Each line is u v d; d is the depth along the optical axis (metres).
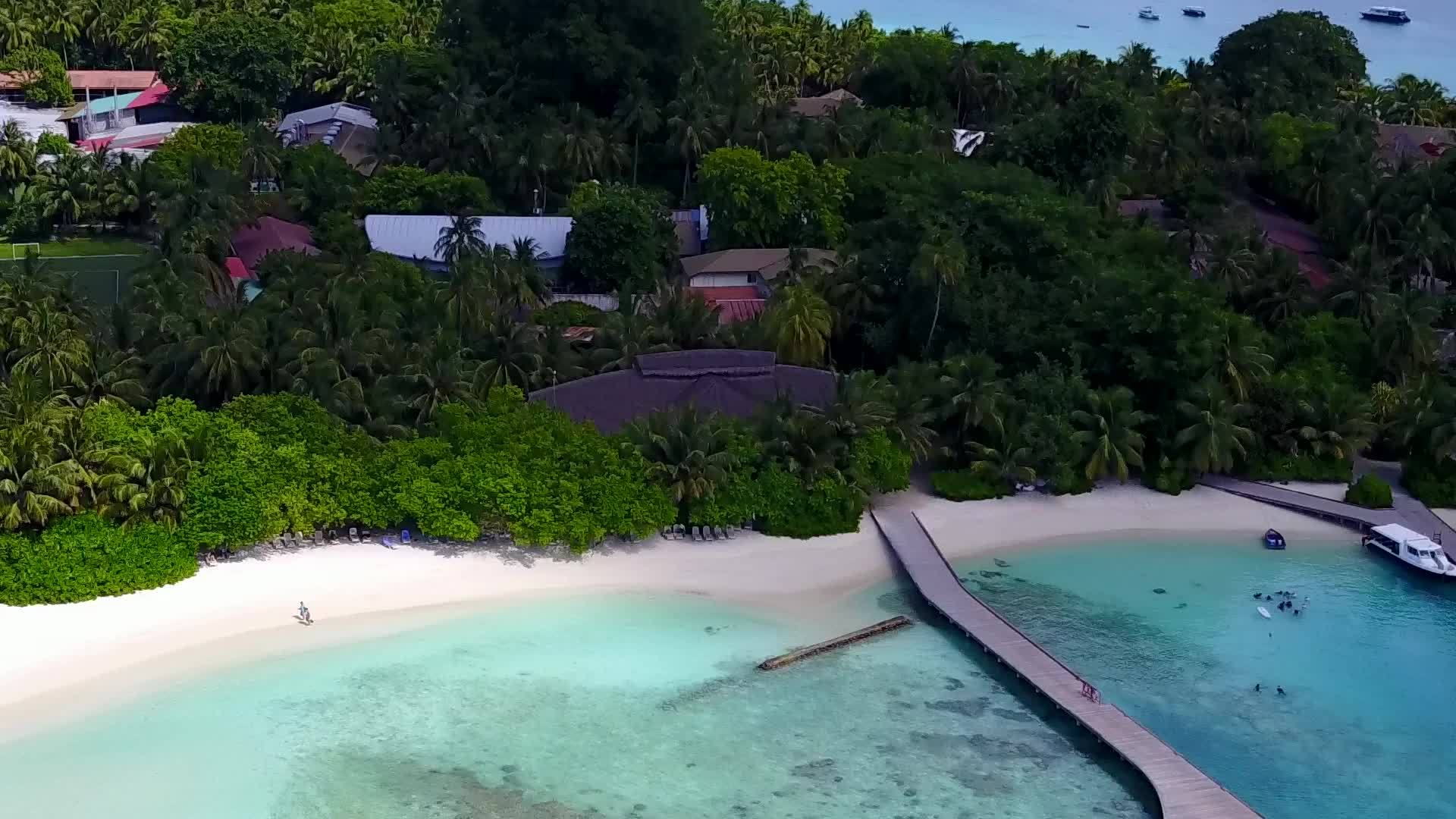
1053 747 61.50
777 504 81.00
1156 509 88.94
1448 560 81.38
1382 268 109.06
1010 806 56.88
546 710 62.44
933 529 83.94
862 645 70.25
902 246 101.06
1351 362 100.75
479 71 149.12
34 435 69.31
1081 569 80.25
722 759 59.38
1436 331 104.88
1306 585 79.38
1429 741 63.34
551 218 123.19
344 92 172.62
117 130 162.88
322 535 76.94
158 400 78.81
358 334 83.75
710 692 64.69
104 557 68.31
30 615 66.62
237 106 162.88
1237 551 83.81
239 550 74.88
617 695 64.06
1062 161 133.62
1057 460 88.50
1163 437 91.69
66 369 78.75
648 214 120.88
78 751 57.12
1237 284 105.50
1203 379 90.38
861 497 82.56
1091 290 96.94
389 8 183.00
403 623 69.25
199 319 82.38
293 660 65.12
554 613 71.31
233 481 71.56
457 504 74.94
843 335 103.06
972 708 64.56
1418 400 92.19
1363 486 89.12
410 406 81.06
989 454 88.44
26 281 86.88
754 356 91.50
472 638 68.31
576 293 115.12
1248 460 93.31
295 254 108.12
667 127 139.38
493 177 137.00
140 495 70.06
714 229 124.44
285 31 166.12
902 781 58.31
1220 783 59.09
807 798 56.78
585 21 143.62
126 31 183.00
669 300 97.50
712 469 78.25
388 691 63.16
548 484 75.31
